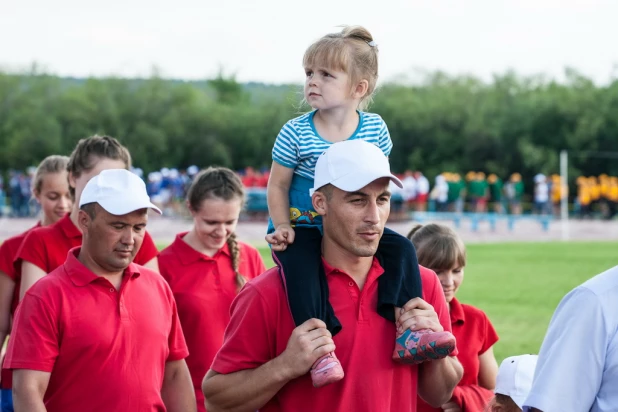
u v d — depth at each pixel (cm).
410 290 468
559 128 8006
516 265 2852
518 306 1938
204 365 736
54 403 533
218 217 750
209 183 759
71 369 530
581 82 8431
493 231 4909
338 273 468
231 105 9362
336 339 459
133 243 535
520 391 498
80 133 8131
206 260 758
